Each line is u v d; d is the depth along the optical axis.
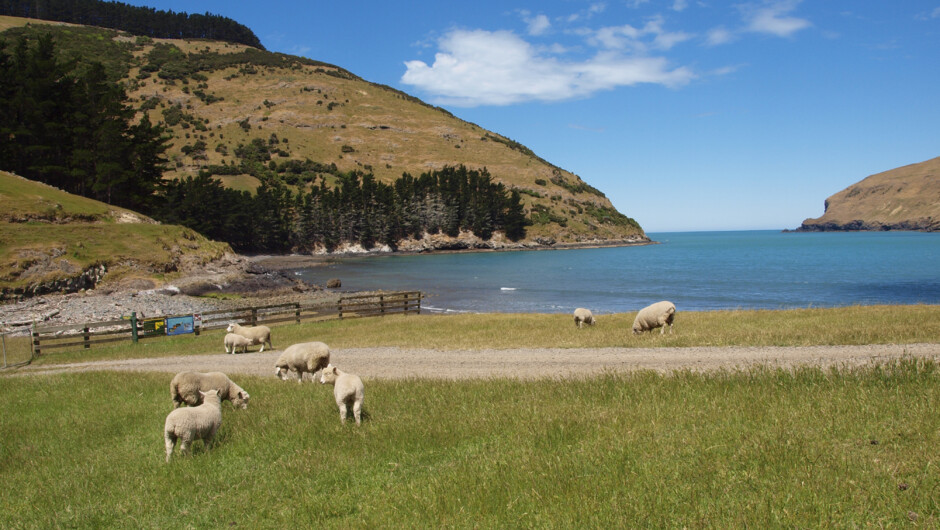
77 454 8.57
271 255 131.75
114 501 6.41
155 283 50.00
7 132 63.97
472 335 22.31
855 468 5.32
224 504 6.08
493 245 163.25
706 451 6.02
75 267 46.12
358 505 5.74
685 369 10.98
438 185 169.62
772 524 4.41
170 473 7.15
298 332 26.67
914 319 18.12
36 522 5.91
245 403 10.74
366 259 126.69
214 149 186.62
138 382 14.54
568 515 4.80
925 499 4.65
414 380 12.43
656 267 98.50
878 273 77.12
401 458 7.09
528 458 6.32
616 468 5.78
